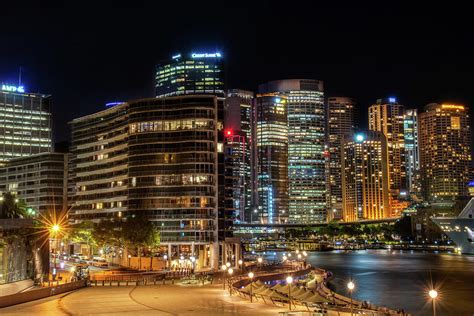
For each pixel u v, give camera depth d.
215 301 102.56
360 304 106.94
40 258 136.12
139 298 107.19
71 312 88.94
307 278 179.25
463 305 142.62
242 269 188.50
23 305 97.56
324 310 86.81
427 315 127.56
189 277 139.00
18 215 156.88
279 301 100.25
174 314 86.75
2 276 110.56
